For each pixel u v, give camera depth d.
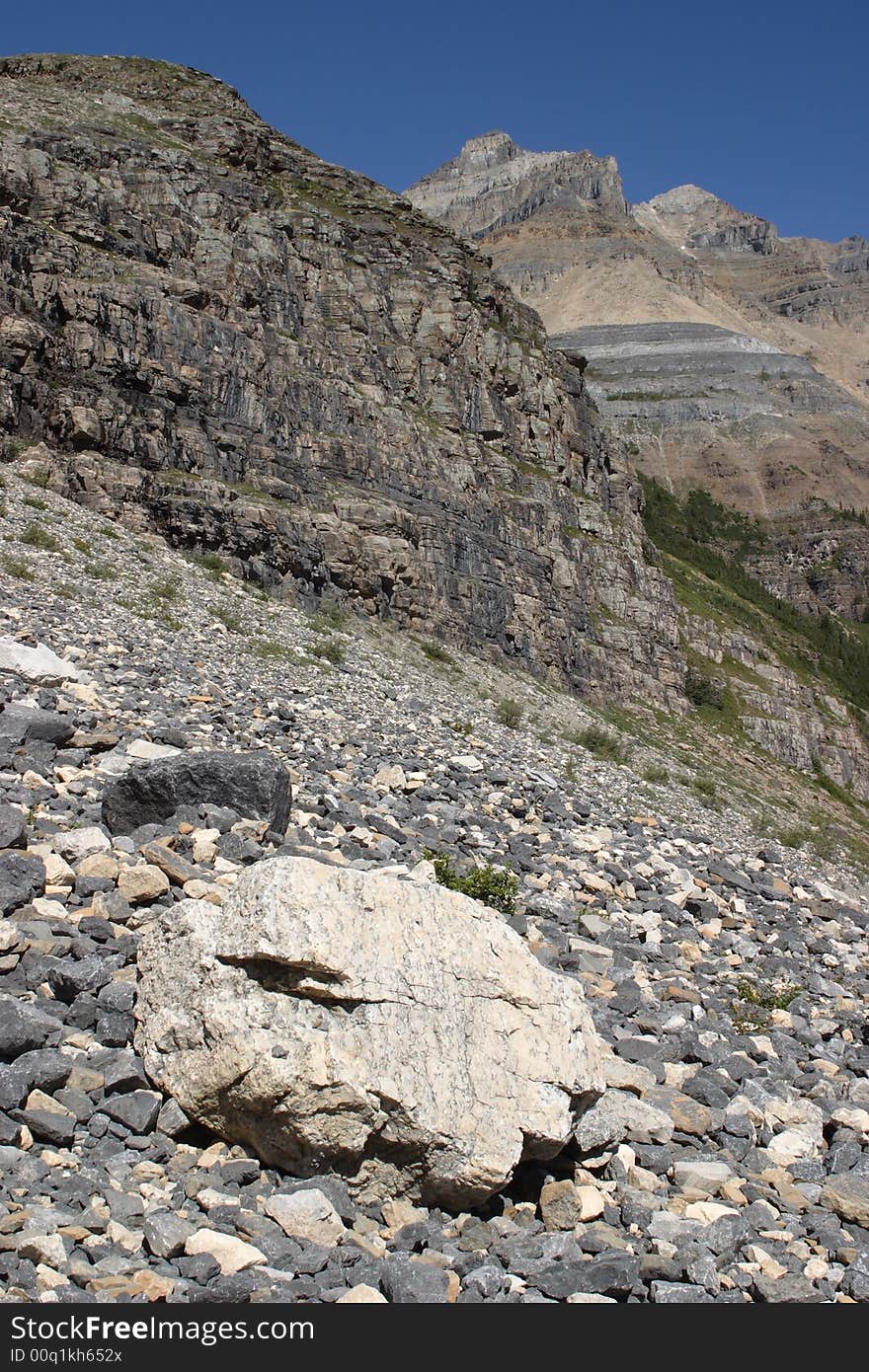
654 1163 8.38
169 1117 7.29
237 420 47.59
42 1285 5.70
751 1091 10.00
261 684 25.62
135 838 11.43
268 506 45.19
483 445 64.81
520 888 14.92
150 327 44.97
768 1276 7.09
